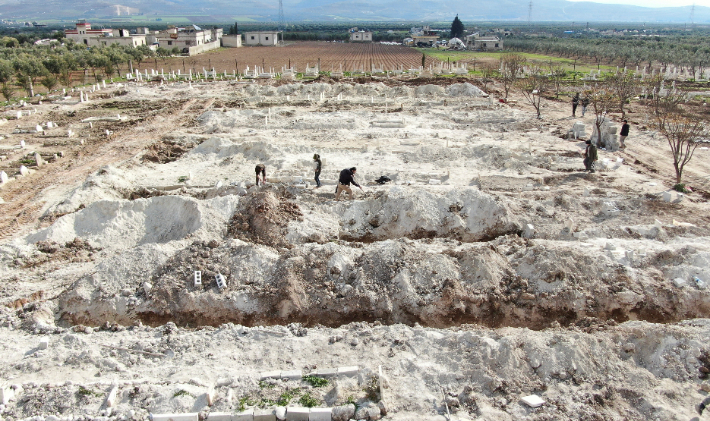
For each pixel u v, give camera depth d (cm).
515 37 11875
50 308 1110
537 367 862
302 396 819
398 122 2789
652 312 1097
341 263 1190
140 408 800
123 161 2123
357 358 915
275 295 1119
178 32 9350
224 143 2288
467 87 3822
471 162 2083
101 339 988
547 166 2050
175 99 3697
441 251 1252
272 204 1491
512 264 1208
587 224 1491
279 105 3384
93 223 1476
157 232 1455
